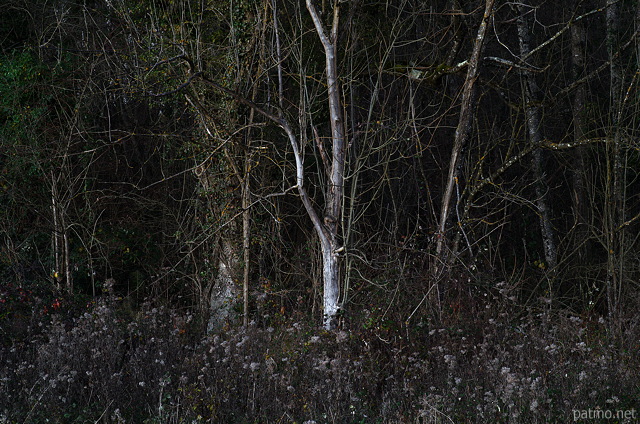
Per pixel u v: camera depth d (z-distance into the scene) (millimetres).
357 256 11641
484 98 22484
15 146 16281
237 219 15133
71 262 17344
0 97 17281
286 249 15750
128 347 10336
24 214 17312
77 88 17391
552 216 21391
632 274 14727
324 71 15562
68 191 17266
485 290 12469
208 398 7707
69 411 7781
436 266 11797
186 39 13828
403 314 10586
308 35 16078
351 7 13398
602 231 15547
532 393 6828
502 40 23234
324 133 17531
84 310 13266
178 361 9453
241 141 14398
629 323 10984
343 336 8891
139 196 17812
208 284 16000
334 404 7453
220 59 14578
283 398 7754
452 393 7352
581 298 16672
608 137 14641
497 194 15266
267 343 9797
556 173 22750
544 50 22812
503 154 22469
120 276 18609
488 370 8094
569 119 22578
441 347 9172
